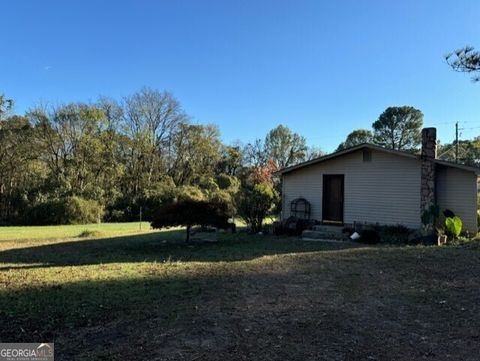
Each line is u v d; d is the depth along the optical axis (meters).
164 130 35.19
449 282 5.91
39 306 4.56
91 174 29.12
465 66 8.95
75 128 29.44
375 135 47.97
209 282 5.89
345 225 13.83
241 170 38.47
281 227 14.16
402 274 6.50
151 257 9.09
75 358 3.18
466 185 11.95
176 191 28.28
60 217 24.33
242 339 3.60
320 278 6.21
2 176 27.00
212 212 11.60
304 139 42.84
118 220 27.81
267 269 7.01
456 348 3.45
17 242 12.95
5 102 27.39
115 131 32.16
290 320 4.14
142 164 33.47
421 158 12.24
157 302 4.75
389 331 3.85
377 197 13.38
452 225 11.35
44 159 28.84
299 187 15.43
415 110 46.31
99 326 3.91
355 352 3.34
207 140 36.12
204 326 3.93
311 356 3.26
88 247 11.30
